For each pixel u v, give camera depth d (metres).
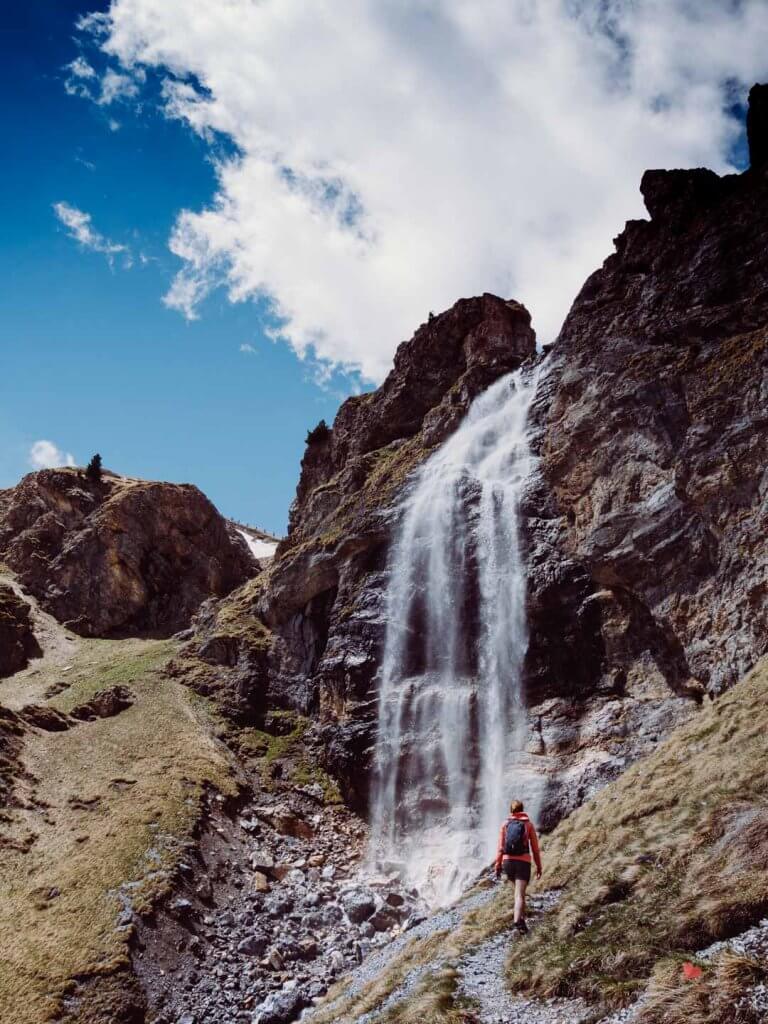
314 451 84.31
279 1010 28.44
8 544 94.44
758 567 34.31
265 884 39.72
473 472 56.34
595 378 49.00
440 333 74.75
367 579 57.47
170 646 72.75
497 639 47.91
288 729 57.09
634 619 42.16
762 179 47.72
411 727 48.53
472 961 18.08
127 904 34.94
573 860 21.72
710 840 17.20
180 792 45.16
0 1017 28.25
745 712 24.97
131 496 95.44
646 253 53.31
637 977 13.69
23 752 49.78
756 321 42.28
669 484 41.09
